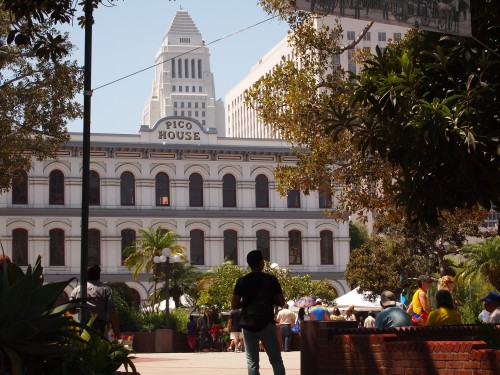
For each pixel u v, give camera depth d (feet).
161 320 154.92
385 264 211.00
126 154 238.48
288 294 168.86
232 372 59.77
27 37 43.60
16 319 25.77
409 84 40.22
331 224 250.37
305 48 80.94
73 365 26.17
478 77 40.22
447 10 30.09
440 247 176.55
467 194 42.24
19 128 115.24
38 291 26.30
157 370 64.39
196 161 243.40
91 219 233.76
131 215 236.63
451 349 30.07
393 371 31.53
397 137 41.22
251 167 247.50
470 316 117.39
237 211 244.42
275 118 82.64
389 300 49.03
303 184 85.20
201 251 242.37
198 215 241.96
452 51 39.99
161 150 240.73
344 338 33.14
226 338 144.05
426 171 42.45
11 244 227.61
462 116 38.24
